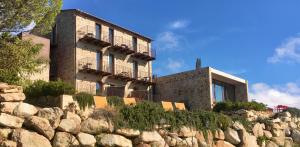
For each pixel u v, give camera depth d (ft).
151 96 149.28
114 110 69.56
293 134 104.01
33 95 69.21
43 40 120.26
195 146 78.07
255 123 93.97
